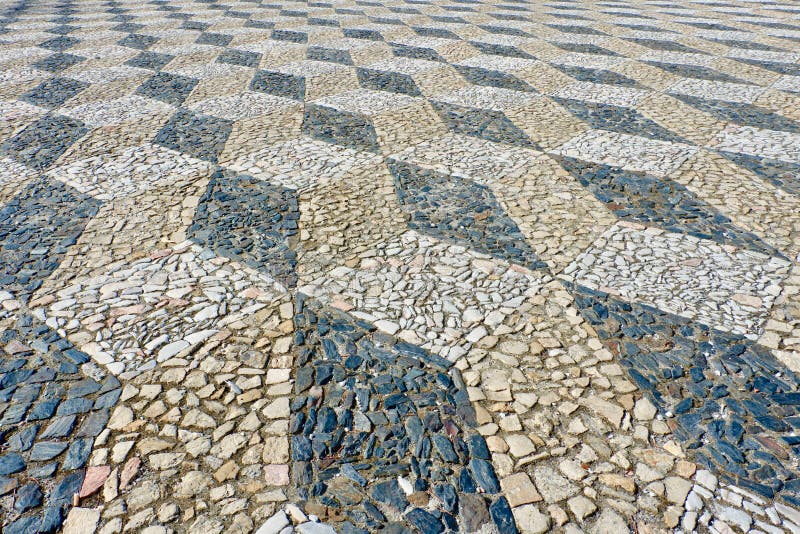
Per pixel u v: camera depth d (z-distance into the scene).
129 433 1.60
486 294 2.20
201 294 2.20
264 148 3.62
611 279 2.29
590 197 2.97
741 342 1.94
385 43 6.54
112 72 5.38
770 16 8.23
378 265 2.39
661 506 1.40
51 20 8.06
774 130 3.89
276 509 1.40
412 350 1.91
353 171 3.29
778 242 2.54
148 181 3.17
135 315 2.08
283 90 4.82
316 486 1.46
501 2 9.68
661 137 3.79
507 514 1.39
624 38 6.82
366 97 4.64
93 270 2.36
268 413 1.67
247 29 7.33
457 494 1.44
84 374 1.81
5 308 2.12
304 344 1.94
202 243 2.55
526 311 2.09
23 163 3.40
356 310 2.11
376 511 1.40
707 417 1.65
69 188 3.09
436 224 2.71
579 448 1.56
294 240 2.58
